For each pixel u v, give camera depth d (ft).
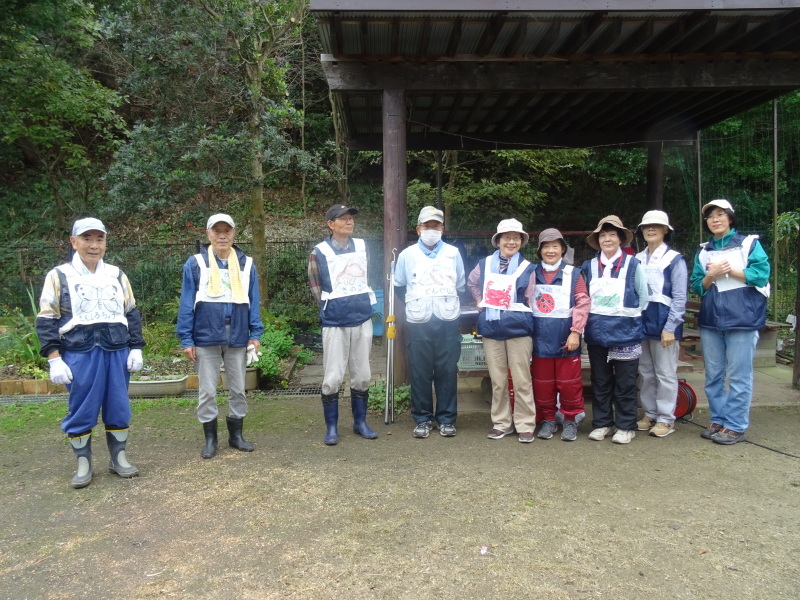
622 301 13.87
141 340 12.93
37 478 12.58
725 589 8.25
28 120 35.42
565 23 14.84
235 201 33.32
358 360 14.69
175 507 11.03
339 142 37.09
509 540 9.61
